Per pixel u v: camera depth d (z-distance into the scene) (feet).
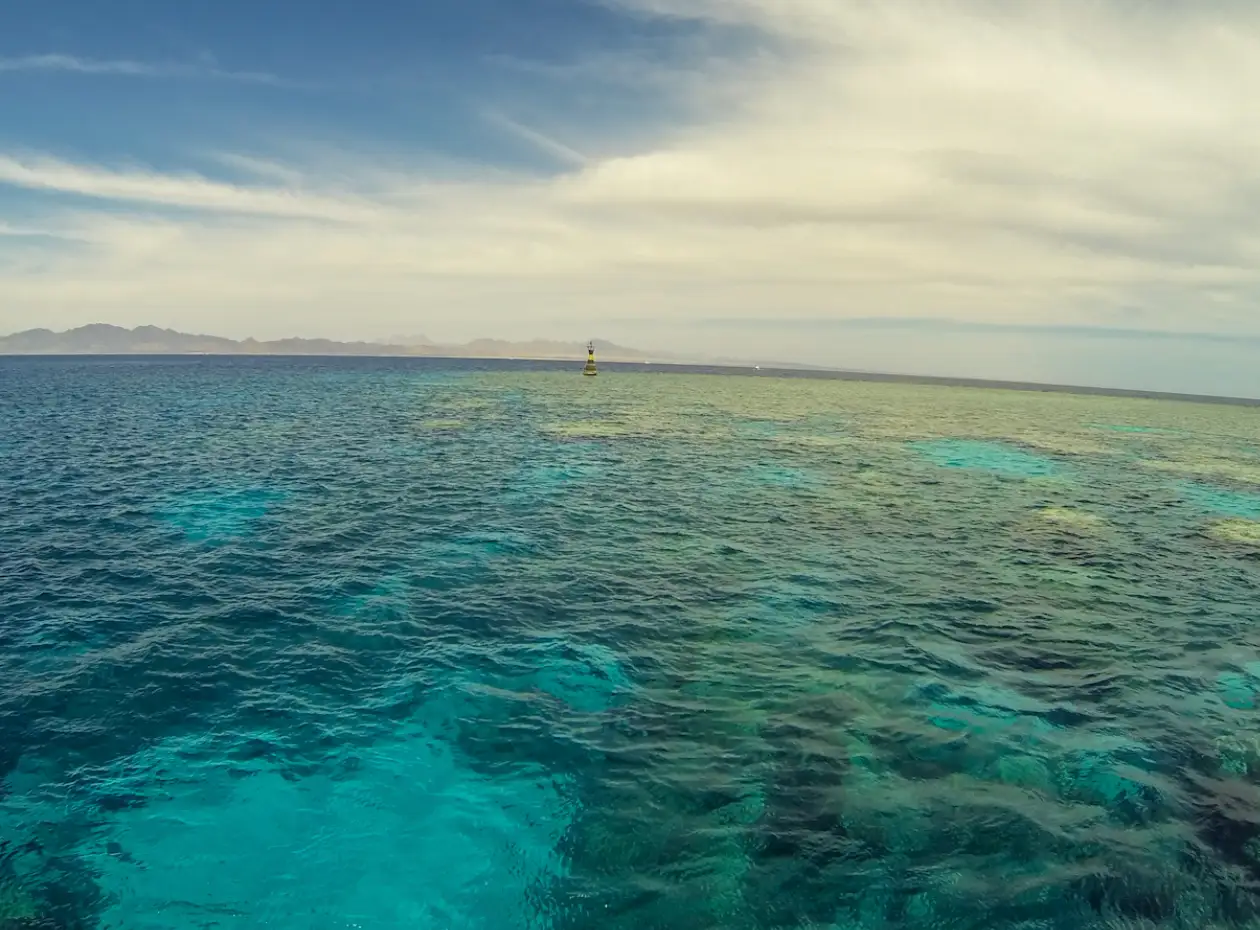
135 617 57.93
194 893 30.73
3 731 41.75
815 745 42.27
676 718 45.03
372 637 55.42
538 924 29.53
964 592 69.41
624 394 341.62
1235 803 37.50
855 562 77.97
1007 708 47.11
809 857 33.09
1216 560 83.71
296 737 42.19
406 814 35.94
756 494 111.55
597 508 98.48
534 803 36.83
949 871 32.24
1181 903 30.60
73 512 87.81
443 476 116.37
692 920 29.71
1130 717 46.44
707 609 63.31
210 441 143.95
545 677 49.90
